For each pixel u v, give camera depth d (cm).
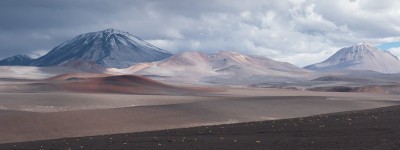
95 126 5588
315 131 4128
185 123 6084
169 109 6769
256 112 7262
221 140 3675
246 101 8244
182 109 6838
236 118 6700
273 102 8312
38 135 5088
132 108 6694
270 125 4841
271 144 3394
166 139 3831
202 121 6291
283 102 8444
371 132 3888
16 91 12069
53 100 8444
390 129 4012
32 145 3653
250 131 4359
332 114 6281
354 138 3556
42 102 8225
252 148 3228
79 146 3478
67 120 5684
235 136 4000
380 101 9762
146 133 4550
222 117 6644
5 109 7344
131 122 5900
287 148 3194
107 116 6031
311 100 8994
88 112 6169
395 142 3259
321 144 3316
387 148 3053
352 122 4766
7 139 4850
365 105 8938
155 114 6400
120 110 6475
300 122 5025
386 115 5406
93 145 3516
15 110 7244
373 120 4869
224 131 4438
